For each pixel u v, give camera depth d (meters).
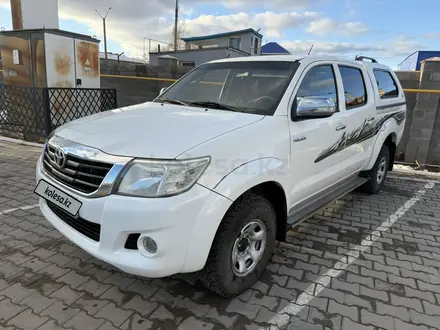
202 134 2.35
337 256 3.29
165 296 2.58
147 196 2.04
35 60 7.18
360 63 4.35
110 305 2.46
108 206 2.08
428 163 6.89
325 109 3.07
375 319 2.42
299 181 3.05
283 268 3.04
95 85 8.24
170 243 2.05
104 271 2.87
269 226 2.73
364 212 4.45
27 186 4.77
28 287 2.62
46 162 2.69
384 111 4.69
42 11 7.94
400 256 3.33
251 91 3.16
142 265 2.09
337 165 3.72
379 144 4.65
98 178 2.17
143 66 9.94
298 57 3.41
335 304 2.56
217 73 3.61
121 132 2.42
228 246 2.35
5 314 2.31
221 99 3.28
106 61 11.09
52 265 2.92
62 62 7.38
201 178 2.13
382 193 5.25
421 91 6.53
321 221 4.11
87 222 2.29
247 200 2.47
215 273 2.35
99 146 2.26
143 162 2.09
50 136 2.84
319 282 2.84
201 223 2.12
